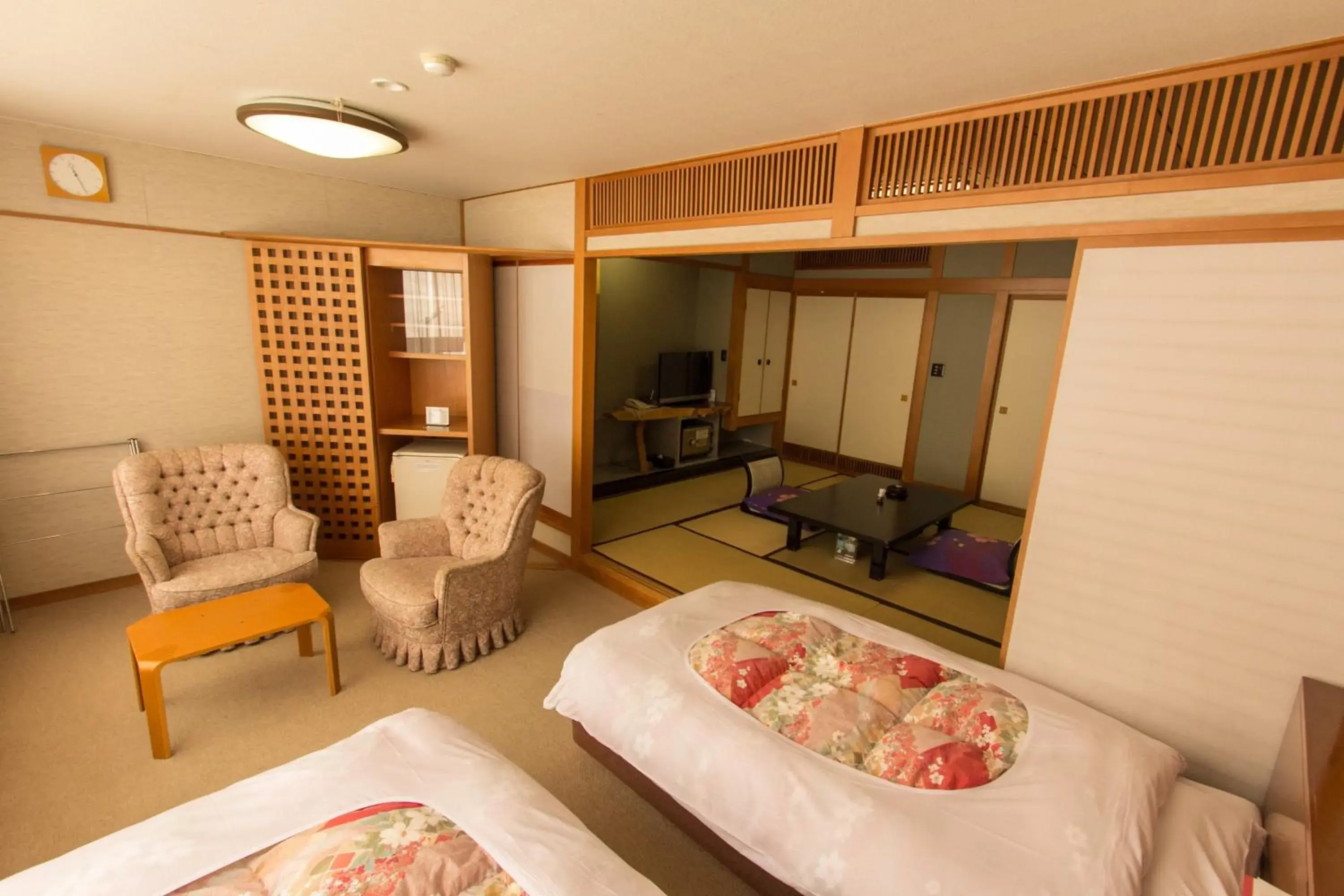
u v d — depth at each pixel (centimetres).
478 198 446
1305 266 157
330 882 120
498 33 173
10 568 322
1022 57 170
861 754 175
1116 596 197
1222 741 183
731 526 493
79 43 190
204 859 127
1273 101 158
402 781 151
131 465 299
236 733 245
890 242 237
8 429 312
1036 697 194
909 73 186
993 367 559
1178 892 137
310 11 164
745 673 203
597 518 496
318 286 369
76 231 316
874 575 401
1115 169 183
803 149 261
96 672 278
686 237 310
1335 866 109
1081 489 200
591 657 221
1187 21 143
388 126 255
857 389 666
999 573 411
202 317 359
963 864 139
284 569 301
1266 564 171
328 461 393
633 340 634
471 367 390
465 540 330
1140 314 183
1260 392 167
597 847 138
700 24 162
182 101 250
